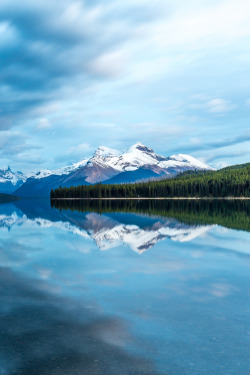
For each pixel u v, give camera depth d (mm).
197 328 12898
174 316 14219
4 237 41750
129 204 157000
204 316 14211
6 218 75625
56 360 10422
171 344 11531
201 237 40062
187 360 10461
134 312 14656
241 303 16000
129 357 10641
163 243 35719
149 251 30906
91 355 10758
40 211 106250
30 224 59938
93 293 17672
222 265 24672
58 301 16250
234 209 102312
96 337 12070
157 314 14438
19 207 141625
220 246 33375
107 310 14930
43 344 11477
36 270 23312
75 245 34969
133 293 17656
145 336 12156
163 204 149250
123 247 33438
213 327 13000
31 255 29219
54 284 19531
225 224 56031
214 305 15688
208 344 11531
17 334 12289
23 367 10008
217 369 9953
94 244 35562
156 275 21734
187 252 30266
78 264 25266
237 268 23656
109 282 19984
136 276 21484
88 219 71312
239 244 34594
